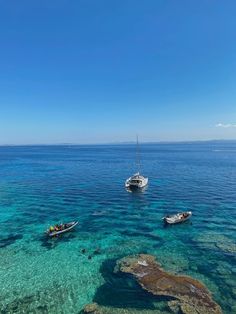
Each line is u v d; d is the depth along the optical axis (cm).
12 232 3800
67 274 2655
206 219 4244
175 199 5556
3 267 2798
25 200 5603
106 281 2516
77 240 3481
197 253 3042
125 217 4422
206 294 2264
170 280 2452
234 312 2081
